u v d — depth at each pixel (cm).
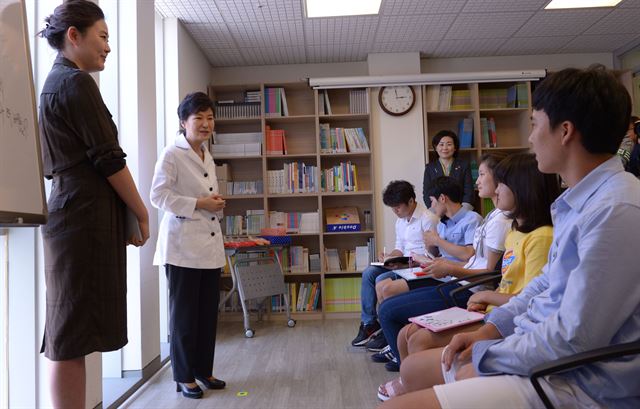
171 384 260
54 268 135
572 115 90
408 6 380
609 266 80
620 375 81
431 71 502
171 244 227
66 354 132
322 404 219
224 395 235
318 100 473
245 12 380
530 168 148
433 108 471
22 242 191
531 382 79
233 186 467
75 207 137
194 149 242
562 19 414
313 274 461
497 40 457
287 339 359
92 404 206
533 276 143
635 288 80
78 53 148
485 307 161
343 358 299
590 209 87
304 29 416
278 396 231
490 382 89
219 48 452
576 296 82
